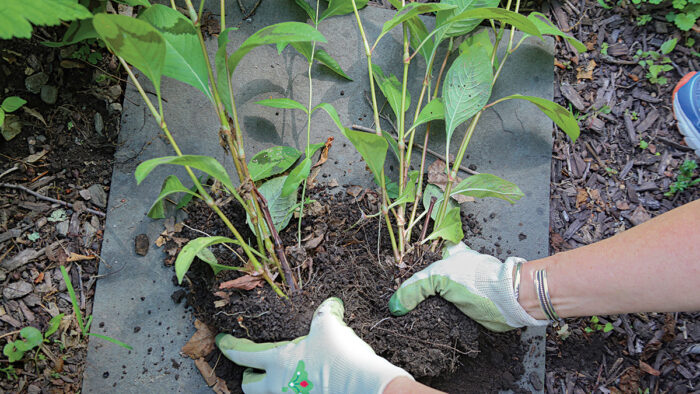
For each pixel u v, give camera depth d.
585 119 1.77
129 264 1.52
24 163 1.54
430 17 1.75
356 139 1.16
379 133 1.44
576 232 1.68
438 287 1.39
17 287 1.46
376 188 1.62
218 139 1.61
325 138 1.65
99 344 1.46
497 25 1.77
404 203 1.46
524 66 1.74
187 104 1.63
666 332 1.59
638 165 1.74
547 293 1.24
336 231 1.55
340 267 1.47
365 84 1.69
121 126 1.59
